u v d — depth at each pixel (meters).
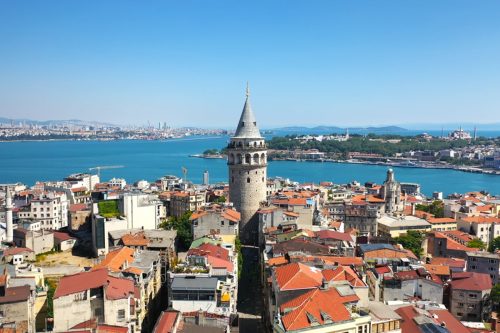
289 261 126.88
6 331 95.94
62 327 97.56
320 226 199.75
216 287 108.38
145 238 174.25
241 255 178.38
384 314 98.00
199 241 165.12
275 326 91.19
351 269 120.75
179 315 96.06
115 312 100.25
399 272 131.25
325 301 94.06
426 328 98.44
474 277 142.62
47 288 130.50
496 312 136.38
